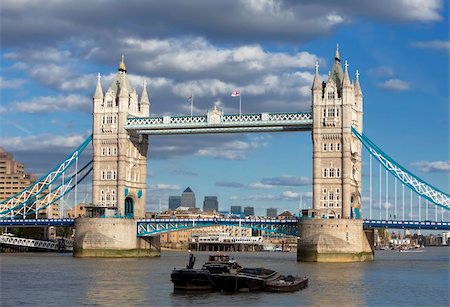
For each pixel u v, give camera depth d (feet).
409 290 394.52
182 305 326.03
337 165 654.94
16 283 413.59
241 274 381.60
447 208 647.97
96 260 641.40
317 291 382.42
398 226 654.12
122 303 332.19
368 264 617.21
